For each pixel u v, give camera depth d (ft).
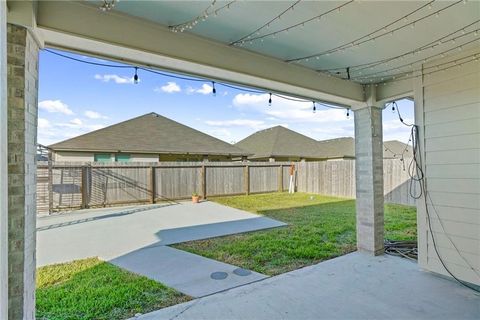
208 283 11.53
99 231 20.75
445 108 11.79
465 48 10.80
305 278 11.93
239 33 9.24
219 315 9.11
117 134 44.04
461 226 11.34
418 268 12.87
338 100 14.71
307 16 8.04
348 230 20.30
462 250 11.31
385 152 61.98
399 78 13.75
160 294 10.60
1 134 2.99
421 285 11.19
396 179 31.68
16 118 6.39
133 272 12.82
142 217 26.11
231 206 32.04
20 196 6.41
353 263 13.64
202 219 25.08
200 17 8.18
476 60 10.75
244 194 41.55
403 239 17.38
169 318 8.97
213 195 39.29
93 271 12.92
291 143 62.59
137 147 41.83
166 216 26.58
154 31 8.77
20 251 6.41
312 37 9.45
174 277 12.19
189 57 9.39
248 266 13.46
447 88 11.70
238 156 51.62
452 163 11.60
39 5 7.15
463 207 11.28
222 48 10.13
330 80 13.50
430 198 12.34
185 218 25.58
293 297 10.27
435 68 12.02
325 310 9.37
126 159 41.83
